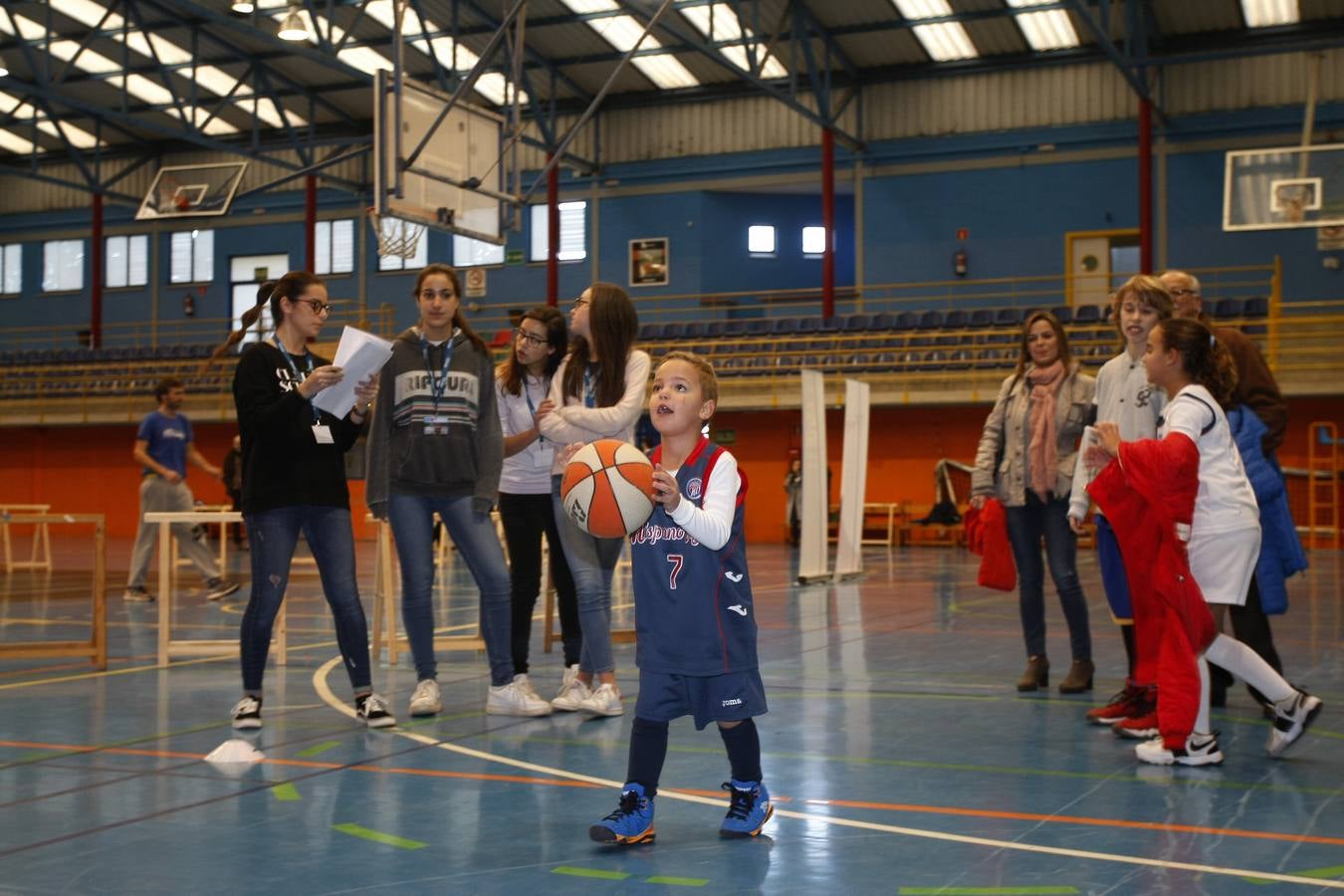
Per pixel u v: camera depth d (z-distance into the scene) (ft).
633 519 11.50
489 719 18.21
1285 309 78.18
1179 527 14.79
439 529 63.41
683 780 14.29
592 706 18.19
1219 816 12.41
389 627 24.27
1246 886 10.07
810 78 80.43
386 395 18.37
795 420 79.10
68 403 93.20
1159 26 79.41
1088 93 83.82
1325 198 70.90
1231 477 15.15
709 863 10.96
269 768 14.92
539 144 87.71
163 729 17.46
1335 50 78.23
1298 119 78.59
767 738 16.53
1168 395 15.83
